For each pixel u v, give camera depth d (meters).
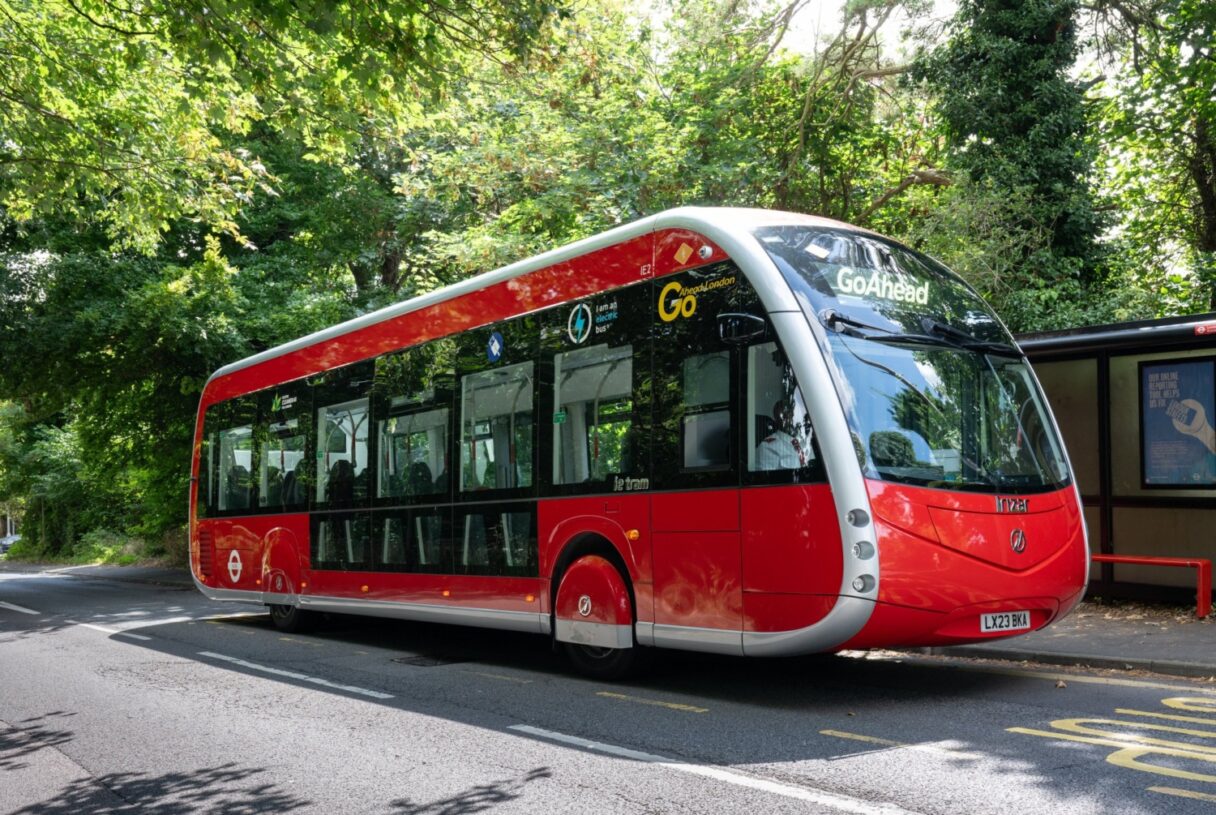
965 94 20.62
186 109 14.57
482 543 9.85
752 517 7.24
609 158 19.52
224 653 11.55
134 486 34.69
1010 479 7.59
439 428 10.64
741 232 7.67
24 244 22.77
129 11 11.52
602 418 8.59
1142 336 11.35
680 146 19.69
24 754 6.78
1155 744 5.83
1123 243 22.36
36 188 14.79
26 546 50.91
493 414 9.87
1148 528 11.39
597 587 8.43
